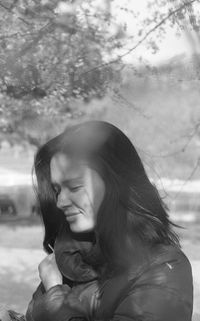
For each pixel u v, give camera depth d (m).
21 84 3.22
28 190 17.12
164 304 1.26
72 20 3.36
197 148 8.86
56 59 3.36
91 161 1.35
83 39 3.45
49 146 1.56
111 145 1.38
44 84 3.36
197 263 8.89
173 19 3.00
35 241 11.70
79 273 1.40
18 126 6.19
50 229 1.59
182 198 15.65
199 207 15.34
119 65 3.59
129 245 1.34
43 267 1.52
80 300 1.39
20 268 8.79
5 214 15.88
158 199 1.41
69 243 1.44
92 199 1.35
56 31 3.32
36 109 4.07
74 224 1.37
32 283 7.72
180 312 1.27
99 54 3.54
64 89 3.47
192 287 1.33
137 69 3.67
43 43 3.30
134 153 1.42
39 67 3.28
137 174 1.39
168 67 3.64
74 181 1.35
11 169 22.23
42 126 5.88
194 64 3.50
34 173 1.61
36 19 3.31
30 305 1.53
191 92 4.85
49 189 1.58
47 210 1.57
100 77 3.53
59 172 1.37
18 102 3.74
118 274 1.34
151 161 1.75
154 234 1.36
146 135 6.54
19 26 3.22
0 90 3.38
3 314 1.53
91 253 1.39
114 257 1.34
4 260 9.46
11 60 3.11
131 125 4.83
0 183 19.45
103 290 1.35
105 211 1.34
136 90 3.91
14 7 3.23
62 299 1.39
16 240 11.83
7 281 7.74
